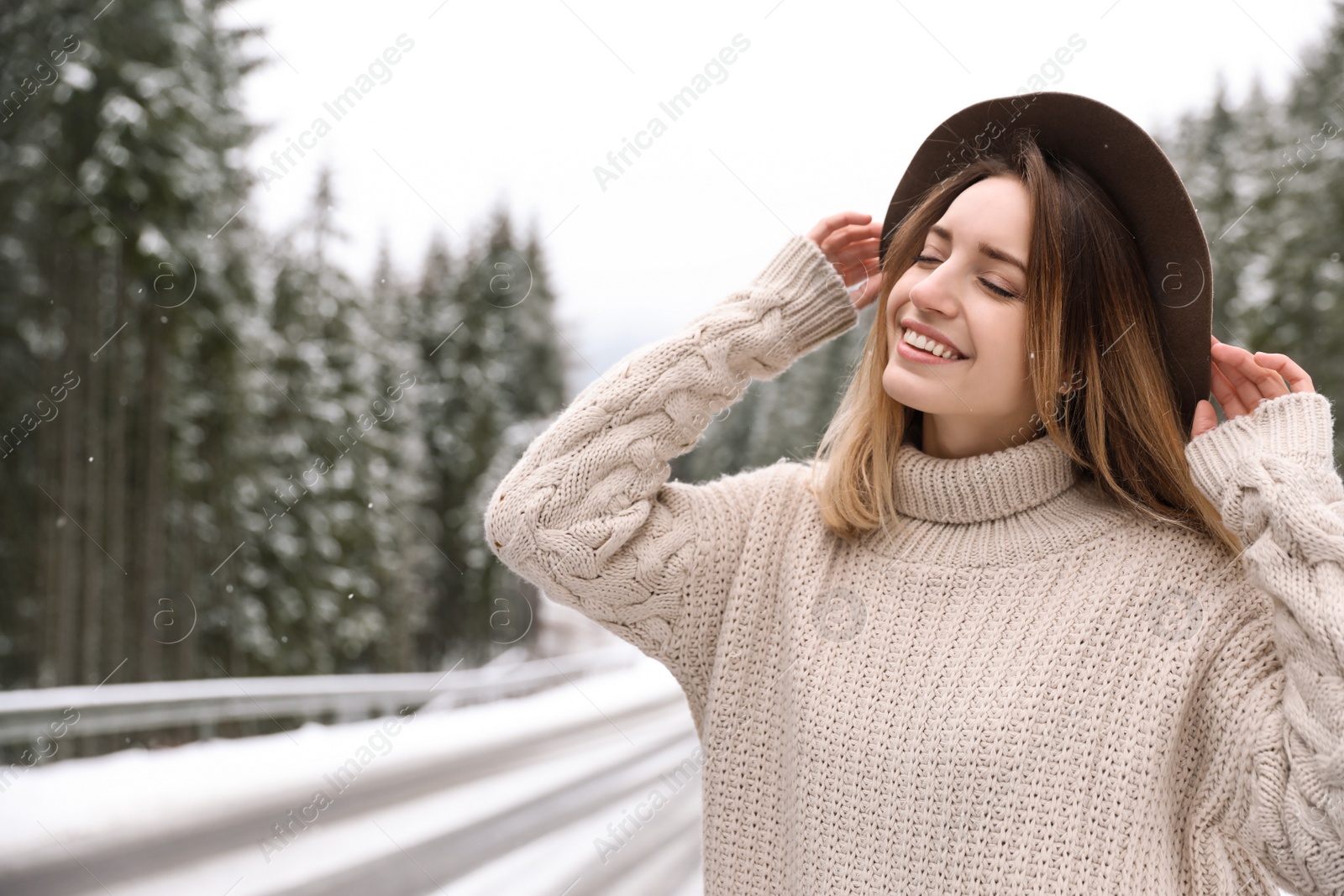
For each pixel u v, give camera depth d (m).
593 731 8.27
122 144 9.90
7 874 2.97
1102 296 1.33
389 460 19.02
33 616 10.64
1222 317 10.97
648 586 1.46
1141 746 1.19
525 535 1.43
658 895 3.45
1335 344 10.28
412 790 4.95
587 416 1.48
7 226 10.32
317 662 14.81
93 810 3.57
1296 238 10.52
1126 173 1.36
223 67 11.83
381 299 19.20
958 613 1.33
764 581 1.47
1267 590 1.16
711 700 1.45
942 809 1.23
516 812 4.85
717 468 17.70
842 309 1.55
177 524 12.77
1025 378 1.34
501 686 12.12
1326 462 1.21
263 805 4.11
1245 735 1.16
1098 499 1.38
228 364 12.48
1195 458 1.28
